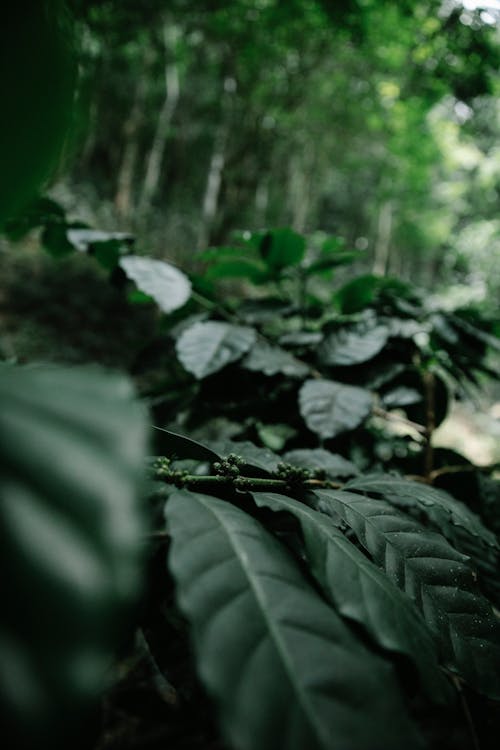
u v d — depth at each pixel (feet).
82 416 0.45
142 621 0.87
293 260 1.93
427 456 1.65
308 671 0.57
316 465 1.29
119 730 1.38
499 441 7.52
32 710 0.34
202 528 0.74
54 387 0.48
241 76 8.38
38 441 0.42
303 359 1.88
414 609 0.79
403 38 5.53
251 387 1.72
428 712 1.03
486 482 1.59
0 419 0.43
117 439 0.44
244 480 1.01
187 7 6.34
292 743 0.50
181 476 0.95
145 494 0.88
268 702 0.53
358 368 1.78
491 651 0.86
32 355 6.93
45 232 1.82
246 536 0.75
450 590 0.92
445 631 0.87
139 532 0.41
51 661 0.35
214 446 1.20
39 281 8.18
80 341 7.65
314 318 2.02
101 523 0.40
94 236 1.70
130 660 1.50
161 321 2.02
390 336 1.83
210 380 1.71
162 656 0.91
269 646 0.59
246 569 0.69
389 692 0.59
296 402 1.73
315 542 0.79
